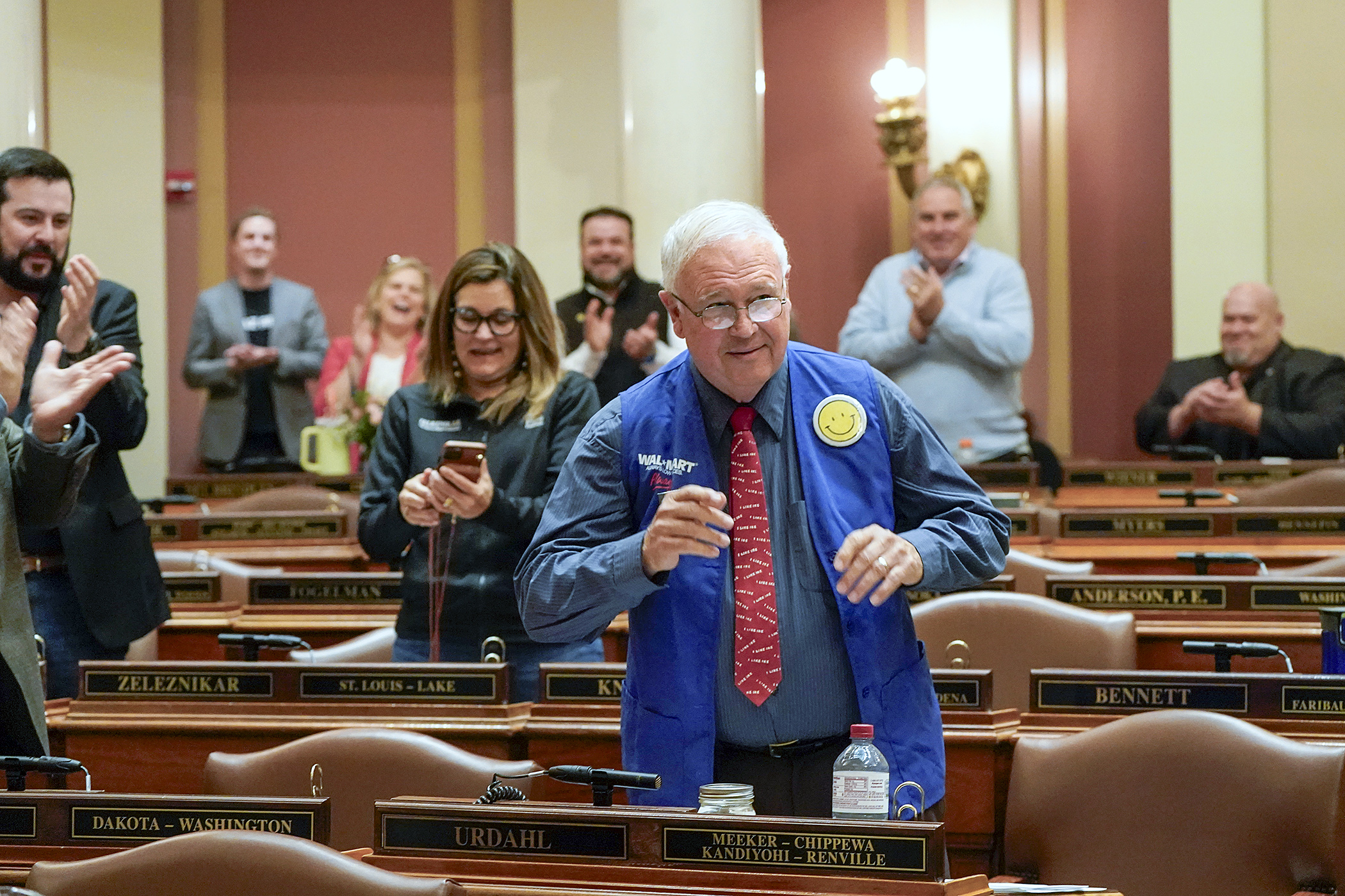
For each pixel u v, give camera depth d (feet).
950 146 32.37
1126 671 11.00
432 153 34.32
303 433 24.84
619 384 23.36
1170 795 9.07
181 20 33.65
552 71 33.73
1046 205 32.76
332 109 34.22
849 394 8.63
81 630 13.37
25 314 10.60
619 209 24.68
